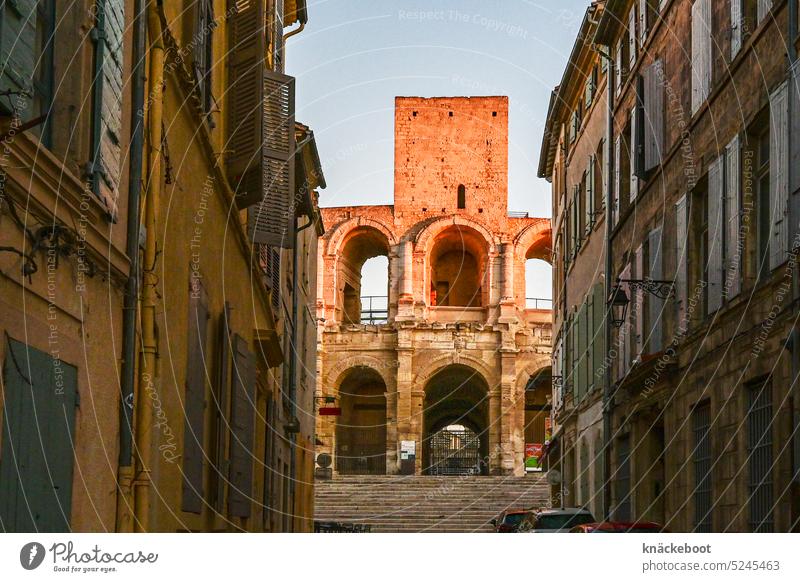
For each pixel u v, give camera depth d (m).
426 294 62.81
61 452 8.30
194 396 13.40
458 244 65.56
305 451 36.44
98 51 9.00
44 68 8.42
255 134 16.11
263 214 19.00
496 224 62.94
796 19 13.62
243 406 17.11
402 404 60.78
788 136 13.68
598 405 27.77
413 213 63.41
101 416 9.57
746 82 15.93
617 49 26.52
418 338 61.53
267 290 23.83
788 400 13.71
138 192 10.45
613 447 25.58
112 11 9.34
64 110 8.59
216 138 15.70
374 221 63.25
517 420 60.78
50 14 8.50
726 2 17.08
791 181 13.54
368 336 61.62
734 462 16.02
